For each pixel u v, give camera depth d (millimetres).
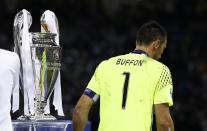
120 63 10250
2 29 34219
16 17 11359
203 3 38438
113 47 33375
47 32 11484
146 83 9992
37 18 35344
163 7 37219
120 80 10086
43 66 11172
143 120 9844
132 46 33594
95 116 24062
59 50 11320
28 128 10625
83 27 35875
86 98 10180
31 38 11273
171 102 9883
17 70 10078
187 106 30562
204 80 32500
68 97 28750
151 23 10391
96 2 37125
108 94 10070
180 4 37656
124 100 9953
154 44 10297
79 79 30000
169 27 36562
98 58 32219
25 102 11039
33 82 11055
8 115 9758
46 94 11234
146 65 10125
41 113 11180
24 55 11008
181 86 32188
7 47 32812
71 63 31500
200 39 36125
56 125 10688
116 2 36844
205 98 31422
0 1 35312
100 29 35938
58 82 11406
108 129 9906
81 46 34031
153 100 9961
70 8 36625
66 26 35812
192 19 37312
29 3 35438
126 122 9836
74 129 10203
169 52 33969
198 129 29312
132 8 36781
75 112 10164
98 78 10273
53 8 36125
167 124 9781
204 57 34562
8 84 9844
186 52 34500
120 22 36375
